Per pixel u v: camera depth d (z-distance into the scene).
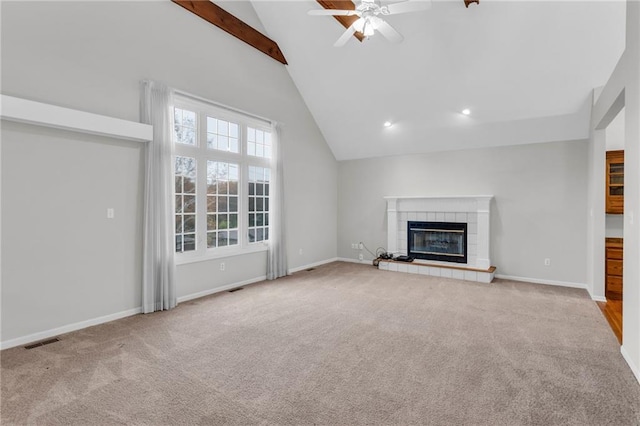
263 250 5.41
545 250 5.16
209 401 2.07
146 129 3.63
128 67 3.58
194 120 4.43
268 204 5.64
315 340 3.00
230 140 4.94
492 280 5.32
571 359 2.61
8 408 1.99
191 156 4.34
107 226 3.46
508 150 5.42
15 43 2.81
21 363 2.54
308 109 6.32
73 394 2.13
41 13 2.95
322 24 4.73
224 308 3.92
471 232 5.68
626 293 2.60
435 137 5.82
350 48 4.88
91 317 3.35
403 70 4.86
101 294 3.42
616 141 4.54
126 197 3.62
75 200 3.21
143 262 3.73
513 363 2.55
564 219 5.02
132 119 3.61
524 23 3.78
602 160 4.20
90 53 3.28
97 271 3.39
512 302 4.15
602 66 3.91
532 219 5.25
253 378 2.34
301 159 6.20
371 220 6.89
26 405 2.02
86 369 2.46
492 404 2.02
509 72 4.34
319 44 5.04
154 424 1.85
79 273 3.25
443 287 4.91
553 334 3.12
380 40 4.58
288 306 4.00
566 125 4.78
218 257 4.64
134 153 3.69
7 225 2.79
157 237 3.80
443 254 5.98
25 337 2.90
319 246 6.78
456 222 5.83
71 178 3.18
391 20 4.24
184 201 4.29
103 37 3.38
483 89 4.69
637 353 2.31
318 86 5.78
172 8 4.00
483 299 4.29
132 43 3.61
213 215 4.68
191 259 4.32
